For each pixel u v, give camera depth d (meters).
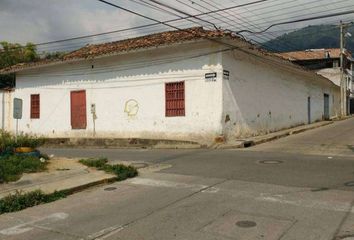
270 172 11.02
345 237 5.93
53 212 7.80
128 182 10.38
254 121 22.20
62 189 9.32
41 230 6.67
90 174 11.11
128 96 22.09
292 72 28.66
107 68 22.94
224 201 8.07
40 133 26.27
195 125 19.64
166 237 6.11
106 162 13.21
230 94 19.66
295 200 8.03
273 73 25.06
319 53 52.03
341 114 45.50
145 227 6.62
